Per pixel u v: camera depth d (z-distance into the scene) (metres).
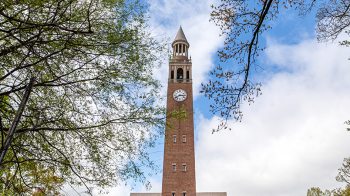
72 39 10.33
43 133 11.28
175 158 58.09
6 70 10.45
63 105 11.25
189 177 56.59
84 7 10.34
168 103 63.03
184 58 69.88
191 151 58.59
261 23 8.92
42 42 9.48
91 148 11.38
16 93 10.81
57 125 11.20
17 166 11.10
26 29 9.65
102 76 11.29
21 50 10.16
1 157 6.53
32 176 11.84
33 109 10.84
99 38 10.74
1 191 10.94
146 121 12.01
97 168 11.45
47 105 11.30
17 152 11.00
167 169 57.22
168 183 56.16
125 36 10.99
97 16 10.69
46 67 10.64
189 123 60.88
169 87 65.06
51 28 9.50
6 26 9.75
